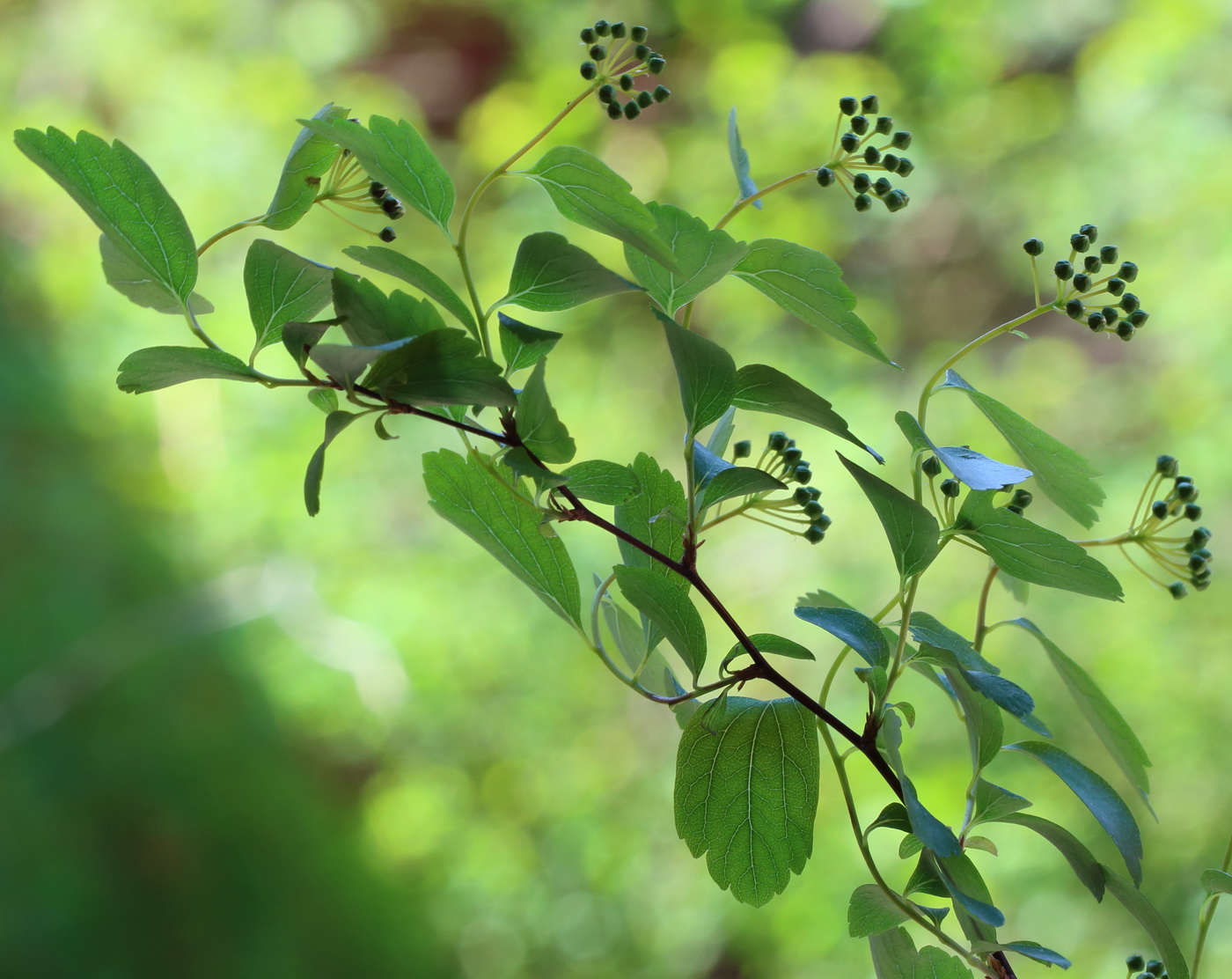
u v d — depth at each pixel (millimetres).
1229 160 3117
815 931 2449
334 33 4027
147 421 3213
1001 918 620
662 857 2854
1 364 3041
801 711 640
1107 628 2602
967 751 2520
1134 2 3473
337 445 3193
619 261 3512
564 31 3998
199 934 2404
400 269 630
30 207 3451
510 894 2820
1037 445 653
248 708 2814
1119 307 641
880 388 3248
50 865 2320
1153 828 2381
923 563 633
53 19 3842
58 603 2689
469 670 2979
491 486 649
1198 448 2787
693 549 637
